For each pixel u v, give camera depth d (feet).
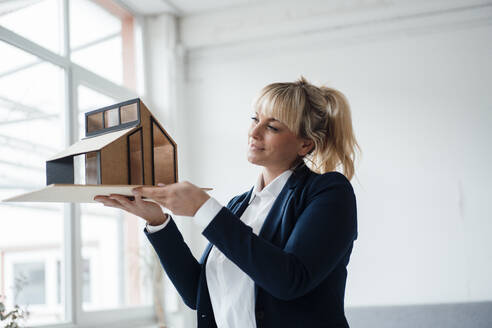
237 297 3.21
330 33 12.80
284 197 3.32
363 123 12.32
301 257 2.79
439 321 11.02
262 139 3.44
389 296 11.64
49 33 9.84
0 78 8.46
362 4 12.39
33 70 9.29
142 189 2.76
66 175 3.09
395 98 12.19
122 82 12.69
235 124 13.48
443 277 11.40
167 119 13.25
